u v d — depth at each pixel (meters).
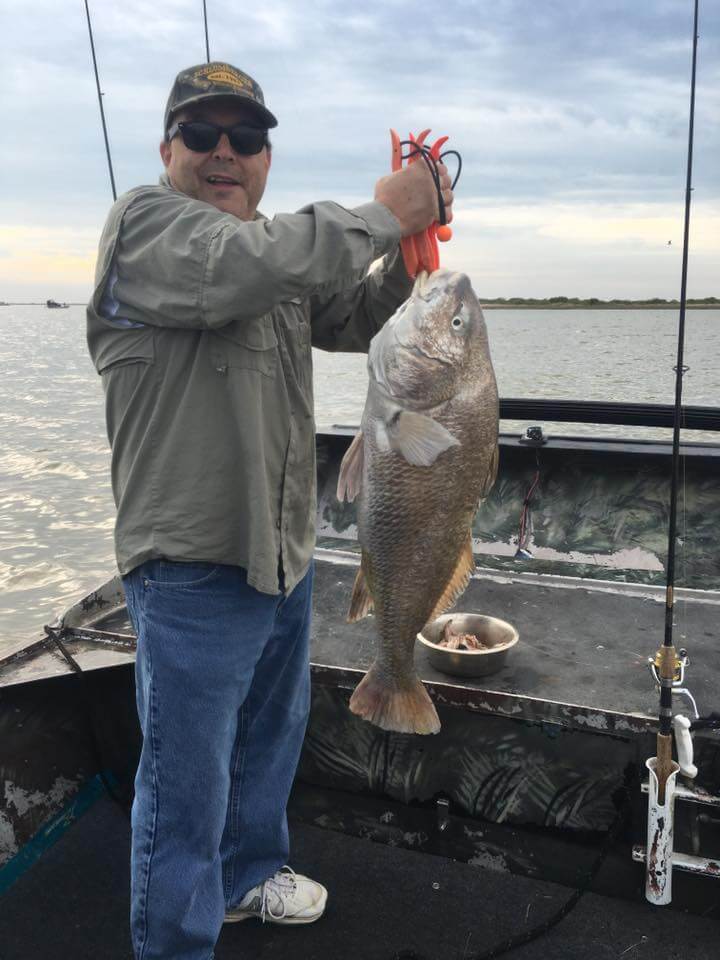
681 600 3.08
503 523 3.79
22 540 9.41
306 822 2.87
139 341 1.73
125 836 2.87
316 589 3.29
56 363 41.84
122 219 1.71
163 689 1.79
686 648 2.70
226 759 1.91
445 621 2.76
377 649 2.12
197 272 1.59
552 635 2.81
